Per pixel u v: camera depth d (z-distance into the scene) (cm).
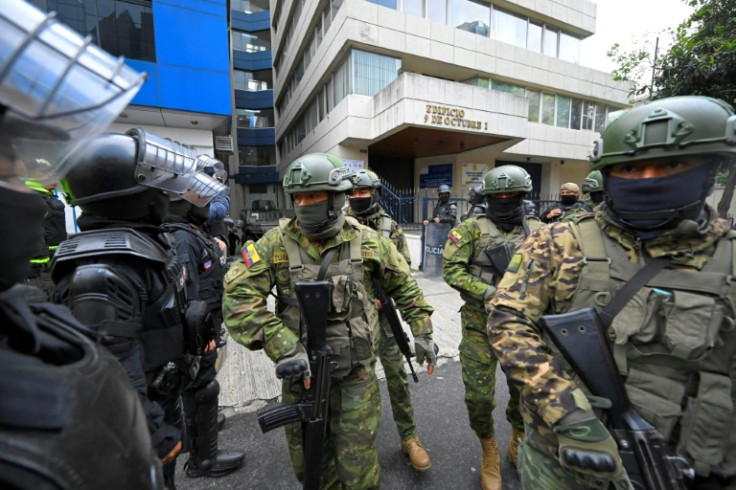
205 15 769
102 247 100
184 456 217
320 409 139
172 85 750
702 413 86
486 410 193
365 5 1057
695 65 616
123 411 54
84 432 44
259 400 275
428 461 201
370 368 156
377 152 1454
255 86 2584
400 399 212
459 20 1255
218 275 230
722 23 645
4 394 40
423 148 1361
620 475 84
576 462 86
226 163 1922
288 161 2166
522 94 1450
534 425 103
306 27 1456
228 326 147
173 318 125
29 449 37
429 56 1181
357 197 275
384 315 219
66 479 40
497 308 116
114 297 97
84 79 48
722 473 87
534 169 1648
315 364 140
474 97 1060
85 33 674
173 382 133
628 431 91
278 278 158
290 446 159
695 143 82
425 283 676
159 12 725
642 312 92
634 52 862
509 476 203
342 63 1143
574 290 105
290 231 157
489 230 216
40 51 44
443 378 315
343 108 1118
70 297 95
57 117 45
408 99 953
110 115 53
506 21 1366
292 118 1897
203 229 238
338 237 154
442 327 438
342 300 146
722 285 86
